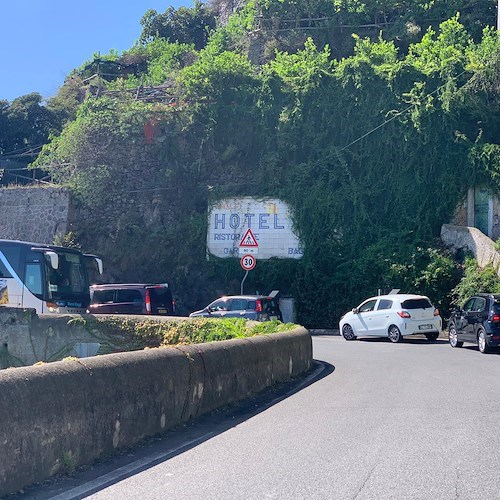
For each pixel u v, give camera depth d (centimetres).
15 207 3484
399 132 3036
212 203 3188
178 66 4919
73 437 683
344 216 3023
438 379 1327
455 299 2628
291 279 3005
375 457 745
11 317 1750
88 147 3481
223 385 1050
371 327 2333
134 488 633
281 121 3219
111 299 2417
